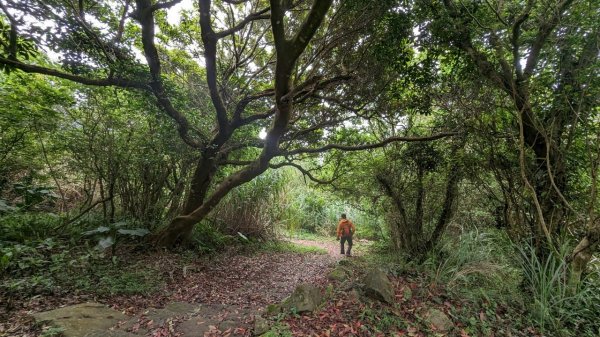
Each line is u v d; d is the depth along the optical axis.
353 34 5.71
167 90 5.58
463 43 4.87
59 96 6.18
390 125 7.05
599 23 3.52
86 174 7.07
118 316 3.76
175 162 7.40
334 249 10.93
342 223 9.66
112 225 6.23
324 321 3.49
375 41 5.48
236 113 6.47
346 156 8.03
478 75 4.82
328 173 9.30
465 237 5.16
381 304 3.84
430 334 3.22
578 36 3.70
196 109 7.08
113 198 7.13
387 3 4.65
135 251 6.61
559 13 3.90
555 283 3.88
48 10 3.98
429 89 5.57
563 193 4.32
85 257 4.96
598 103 3.92
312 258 8.97
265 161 6.76
